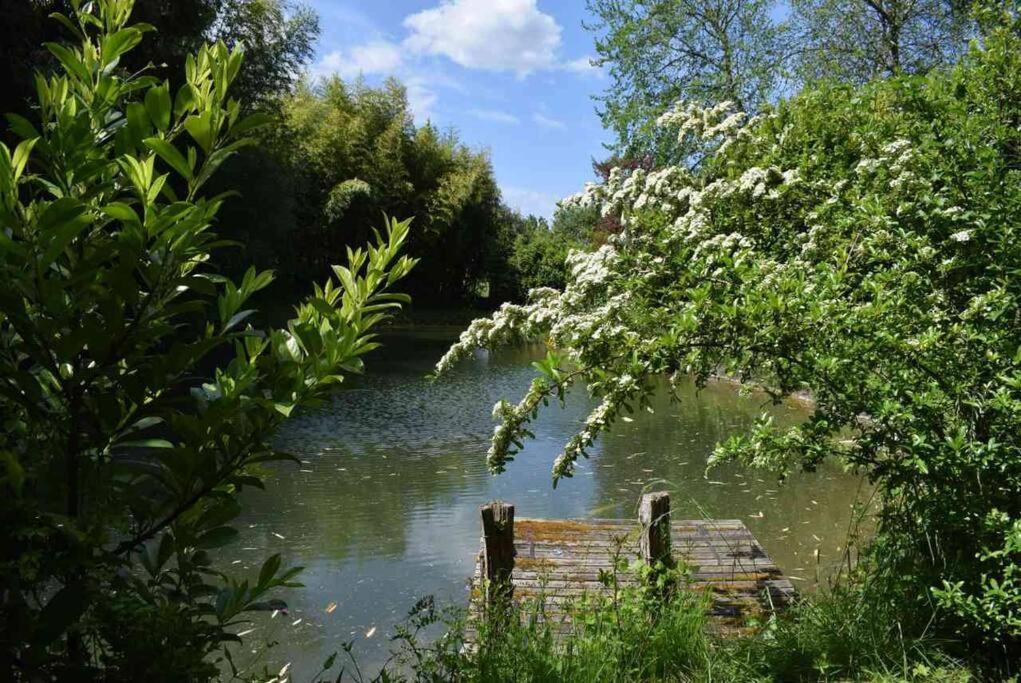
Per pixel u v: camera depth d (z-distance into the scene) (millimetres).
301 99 43906
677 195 4297
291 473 9305
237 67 1583
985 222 3227
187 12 15820
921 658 3031
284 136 29234
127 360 1585
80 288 1518
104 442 1577
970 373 3094
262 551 6574
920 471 3010
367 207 42625
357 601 5520
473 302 51875
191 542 1615
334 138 43250
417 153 47094
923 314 3127
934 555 3252
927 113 3713
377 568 6172
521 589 4688
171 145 1454
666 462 9711
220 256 22000
